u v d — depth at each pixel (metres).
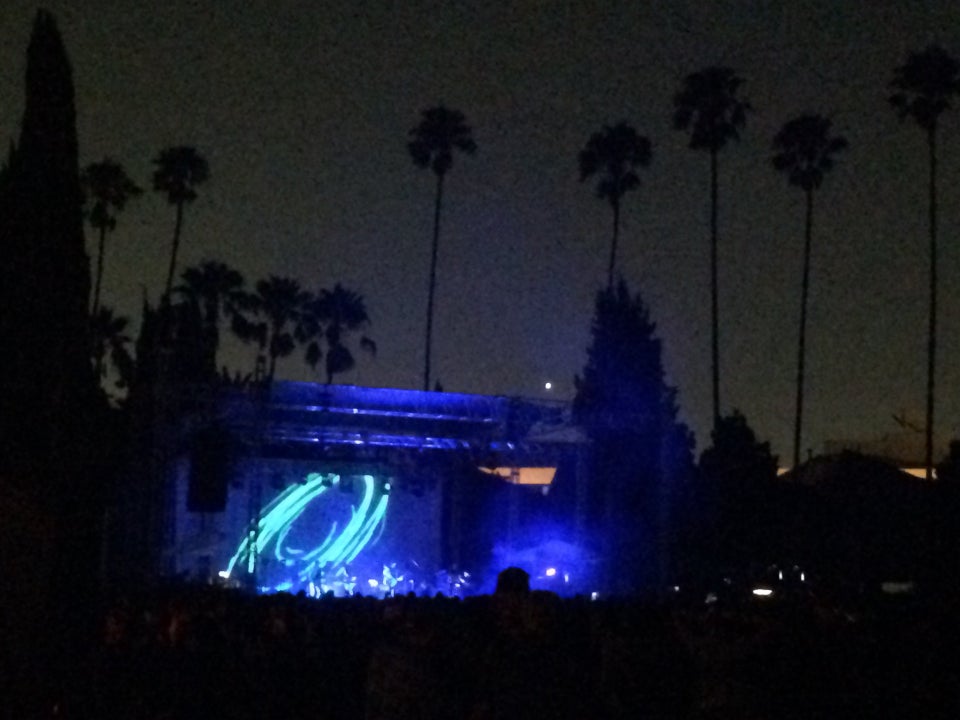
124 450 26.86
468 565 38.03
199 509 28.92
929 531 35.75
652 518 33.62
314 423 30.81
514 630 7.88
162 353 29.00
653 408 34.88
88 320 14.77
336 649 16.34
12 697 11.16
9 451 13.60
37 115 14.59
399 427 31.70
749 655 10.58
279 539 37.09
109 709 15.00
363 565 40.06
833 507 45.97
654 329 37.56
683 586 31.84
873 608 22.62
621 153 54.34
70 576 14.45
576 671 7.85
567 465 37.91
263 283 63.16
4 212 14.25
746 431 47.09
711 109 52.69
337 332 63.69
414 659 8.16
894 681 14.83
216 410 29.44
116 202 56.50
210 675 15.81
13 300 14.01
